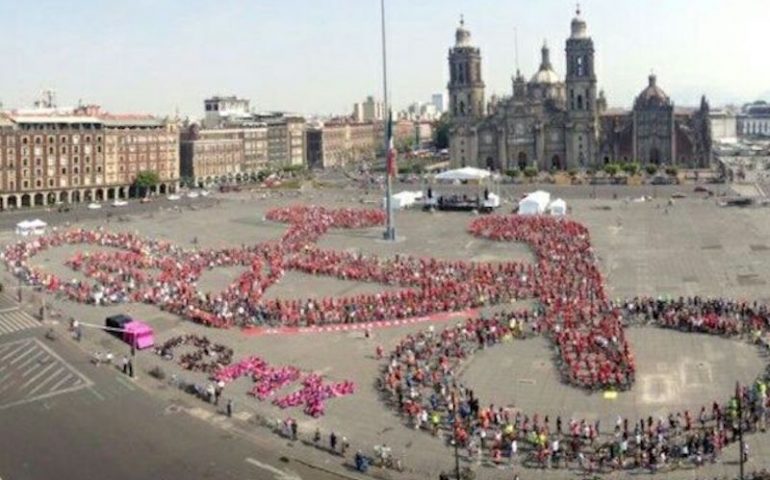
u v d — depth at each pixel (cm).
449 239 18362
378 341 10356
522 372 9012
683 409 7825
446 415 7869
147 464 7094
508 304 11925
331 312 11412
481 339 9944
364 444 7381
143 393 8812
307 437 7569
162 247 17438
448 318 11275
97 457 7256
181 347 10319
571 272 13588
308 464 7012
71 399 8681
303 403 8350
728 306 11106
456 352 9594
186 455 7256
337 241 18375
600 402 8094
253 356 9869
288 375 9088
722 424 7331
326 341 10419
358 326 11019
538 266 14275
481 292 12262
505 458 6969
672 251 16088
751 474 6475
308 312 11444
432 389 8550
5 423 8075
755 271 13962
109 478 6844
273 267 14850
